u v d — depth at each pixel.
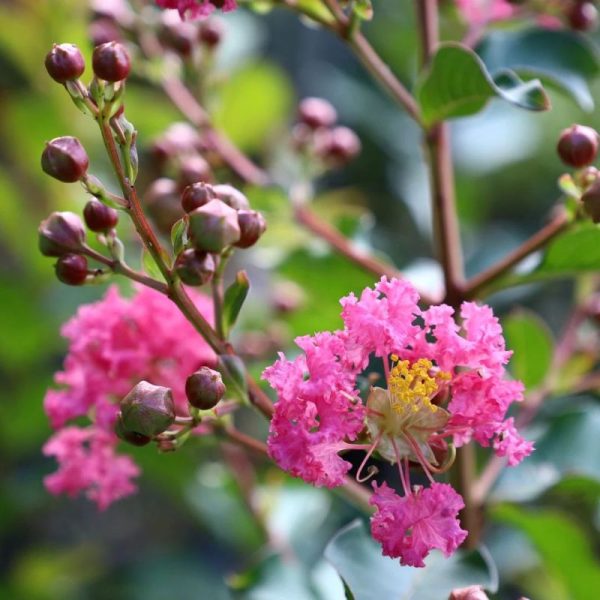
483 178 0.90
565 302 0.91
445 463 0.48
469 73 0.53
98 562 0.82
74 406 0.52
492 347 0.48
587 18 0.58
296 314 0.62
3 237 0.81
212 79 0.61
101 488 0.53
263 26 0.99
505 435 0.48
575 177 0.53
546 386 0.59
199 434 0.52
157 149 0.58
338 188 0.93
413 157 0.85
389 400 0.48
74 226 0.50
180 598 0.78
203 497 0.71
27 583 0.80
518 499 0.55
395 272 0.58
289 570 0.57
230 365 0.49
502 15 0.58
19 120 0.76
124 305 0.53
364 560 0.50
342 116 0.92
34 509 0.80
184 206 0.49
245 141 0.83
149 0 0.61
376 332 0.47
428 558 0.51
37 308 0.73
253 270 0.78
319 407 0.47
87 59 0.64
